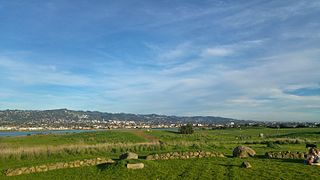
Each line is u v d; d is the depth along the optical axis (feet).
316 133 357.82
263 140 254.68
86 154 164.55
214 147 188.24
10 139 281.54
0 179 114.83
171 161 137.80
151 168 122.42
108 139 289.12
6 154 151.33
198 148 180.14
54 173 122.31
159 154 147.13
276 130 495.00
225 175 107.76
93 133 353.10
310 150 132.16
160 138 318.86
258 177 103.50
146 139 302.45
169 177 108.47
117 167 122.93
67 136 322.96
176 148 181.98
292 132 414.82
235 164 126.72
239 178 102.99
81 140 272.51
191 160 139.44
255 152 157.28
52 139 285.43
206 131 539.70
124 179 109.50
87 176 116.26
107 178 111.86
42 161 138.92
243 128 626.23
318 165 122.11
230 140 282.77
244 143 223.92
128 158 140.87
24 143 234.17
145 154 158.51
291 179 99.71
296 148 180.34
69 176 117.08
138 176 112.27
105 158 141.18
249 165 119.65
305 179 99.25
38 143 235.20
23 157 152.97
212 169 117.80
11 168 125.49
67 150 168.76
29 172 124.36
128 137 312.09
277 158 141.28
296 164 124.98
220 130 574.56
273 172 109.91
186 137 336.90
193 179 104.42
